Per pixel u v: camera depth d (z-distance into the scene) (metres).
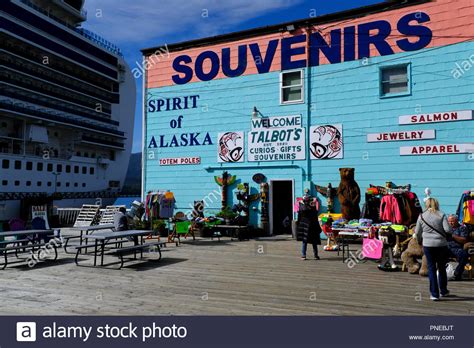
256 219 14.23
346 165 12.80
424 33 11.91
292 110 13.77
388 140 12.23
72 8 53.84
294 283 7.00
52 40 45.91
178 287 6.76
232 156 14.73
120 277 7.62
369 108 12.57
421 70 11.91
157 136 16.27
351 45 12.95
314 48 13.53
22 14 42.09
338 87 13.09
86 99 53.38
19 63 43.34
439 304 5.66
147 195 14.74
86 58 51.19
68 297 6.13
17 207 31.27
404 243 8.99
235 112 14.80
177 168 15.74
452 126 11.39
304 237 9.41
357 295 6.16
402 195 10.14
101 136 55.22
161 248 11.44
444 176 11.42
